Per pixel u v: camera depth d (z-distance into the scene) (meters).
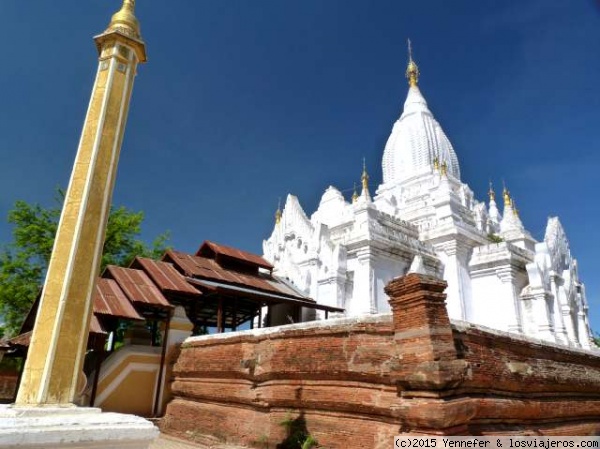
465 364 8.21
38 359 5.62
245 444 11.44
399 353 8.52
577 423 11.27
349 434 9.29
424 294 8.39
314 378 10.38
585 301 39.28
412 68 60.12
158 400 15.41
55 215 29.25
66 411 5.43
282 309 25.09
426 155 50.00
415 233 34.19
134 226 31.52
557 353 11.70
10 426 4.78
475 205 45.06
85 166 6.48
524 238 38.00
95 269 6.23
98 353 14.47
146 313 17.89
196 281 18.41
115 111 6.87
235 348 13.04
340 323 10.16
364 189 31.30
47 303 5.87
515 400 9.27
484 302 32.16
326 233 30.66
